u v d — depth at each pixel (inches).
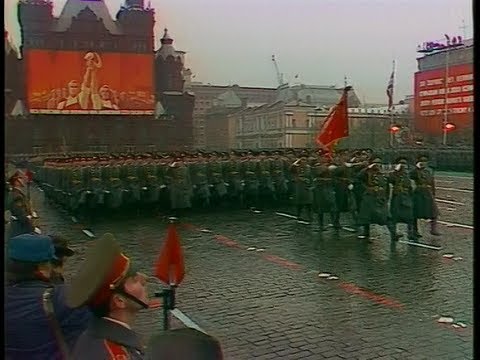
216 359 47.7
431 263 262.2
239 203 472.1
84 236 311.6
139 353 54.4
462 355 146.3
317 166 379.2
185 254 280.2
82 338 56.8
